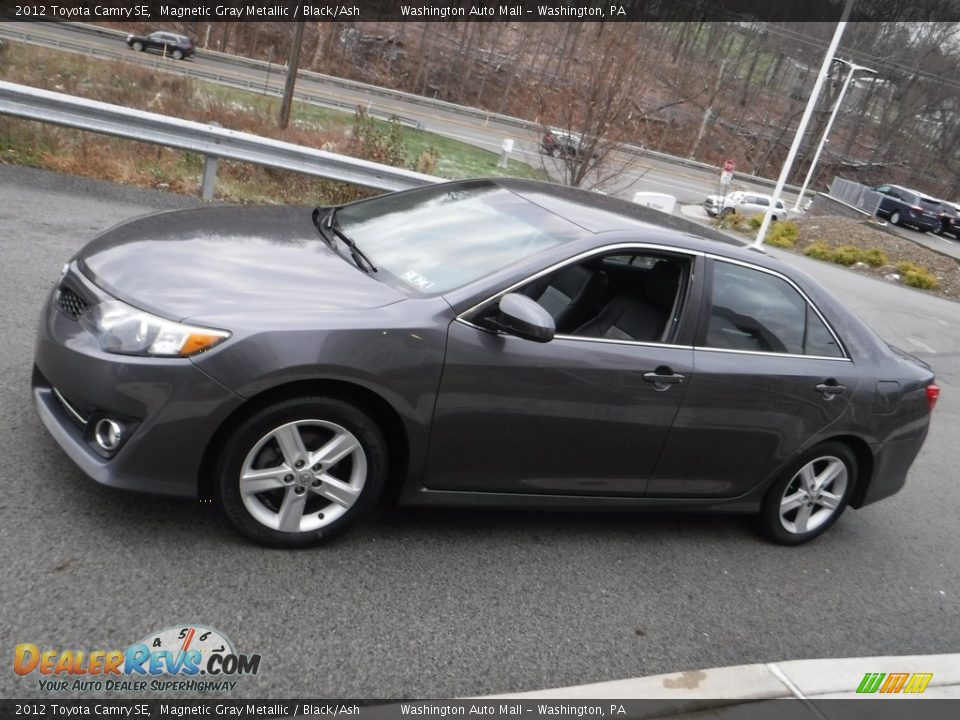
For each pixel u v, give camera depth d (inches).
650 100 751.7
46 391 137.1
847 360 176.7
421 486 142.6
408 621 126.7
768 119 2970.0
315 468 132.3
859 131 3238.2
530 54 2844.5
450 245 155.1
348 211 181.9
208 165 387.2
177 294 127.2
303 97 1579.7
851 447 183.5
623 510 164.1
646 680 121.8
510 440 143.7
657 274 156.9
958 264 1108.5
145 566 123.5
